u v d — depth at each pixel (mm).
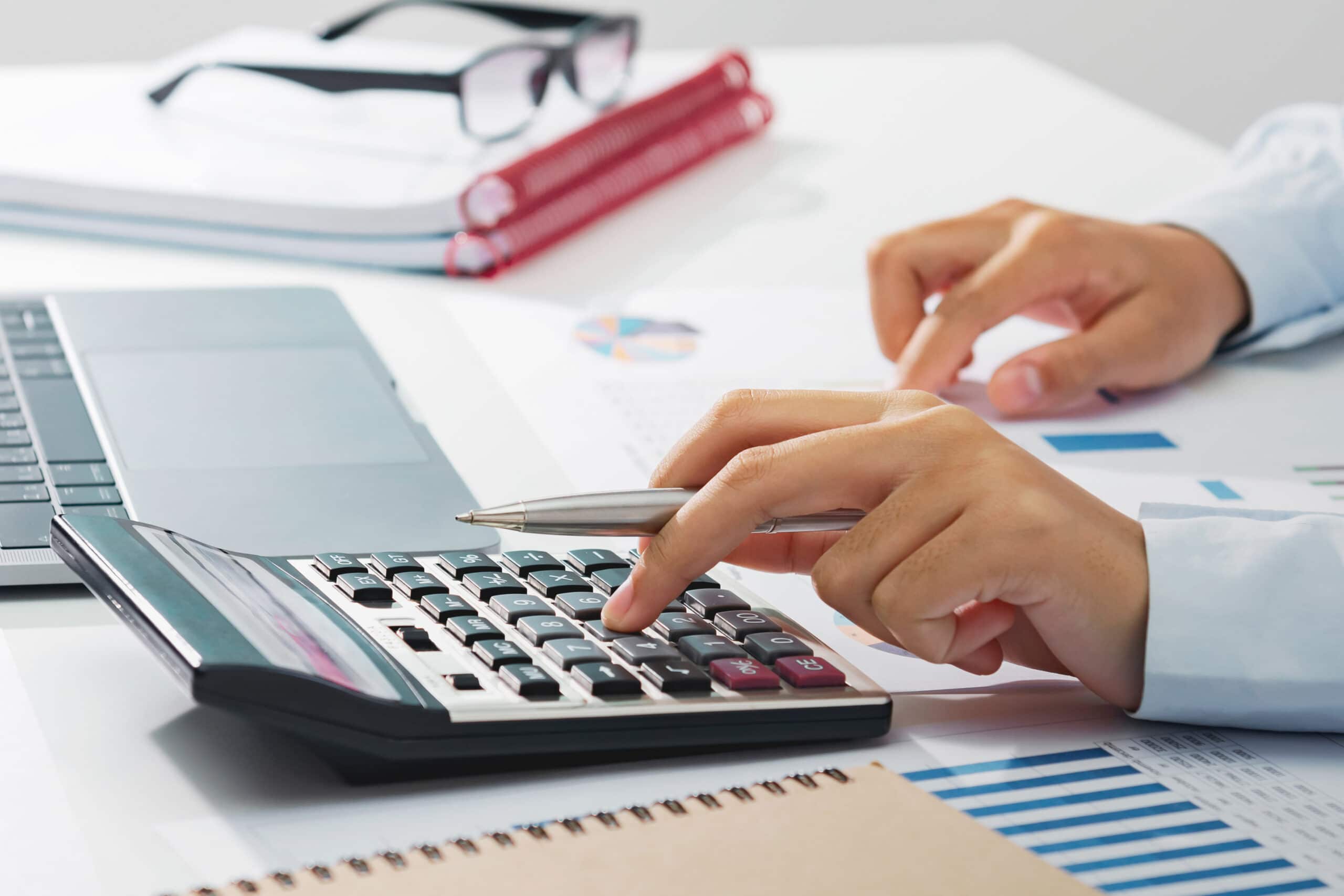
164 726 527
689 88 1442
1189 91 3371
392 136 1313
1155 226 1058
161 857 447
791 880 433
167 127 1328
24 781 483
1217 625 572
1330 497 805
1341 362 1036
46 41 3006
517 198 1139
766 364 988
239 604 502
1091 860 472
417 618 562
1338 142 1120
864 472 575
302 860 449
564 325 1039
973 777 527
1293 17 3309
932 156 1503
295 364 873
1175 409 938
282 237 1136
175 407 788
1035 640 622
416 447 787
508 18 1531
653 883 427
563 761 519
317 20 3096
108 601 494
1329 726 574
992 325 934
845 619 662
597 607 585
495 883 423
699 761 531
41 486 682
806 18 3260
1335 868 474
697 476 617
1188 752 559
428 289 1099
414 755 485
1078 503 591
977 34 3324
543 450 823
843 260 1212
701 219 1293
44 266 1085
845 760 538
